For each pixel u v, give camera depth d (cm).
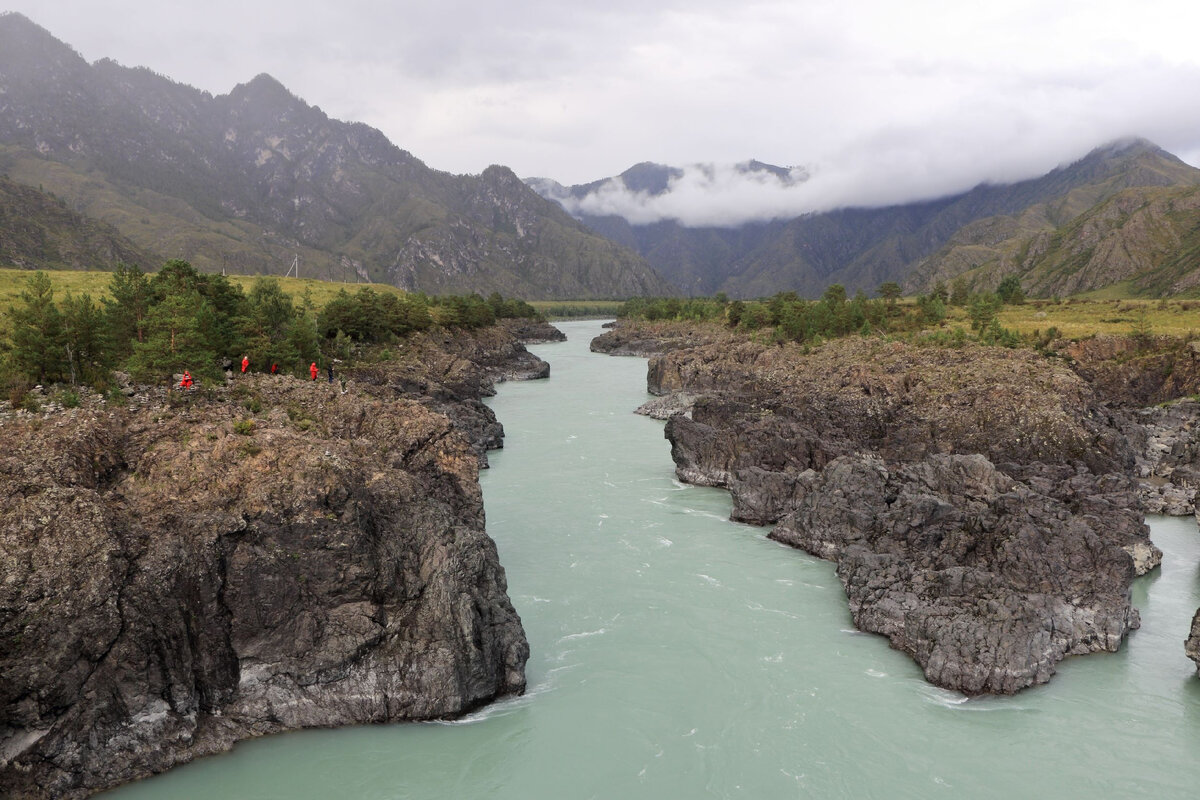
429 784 3884
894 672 4922
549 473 9750
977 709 4519
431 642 4400
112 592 3788
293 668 4238
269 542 4306
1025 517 6044
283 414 5828
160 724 3888
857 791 3806
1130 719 4428
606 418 13750
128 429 4828
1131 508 7350
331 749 4122
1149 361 12912
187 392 5919
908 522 6419
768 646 5241
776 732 4294
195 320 6756
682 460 9412
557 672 4916
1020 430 9081
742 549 7050
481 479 9431
